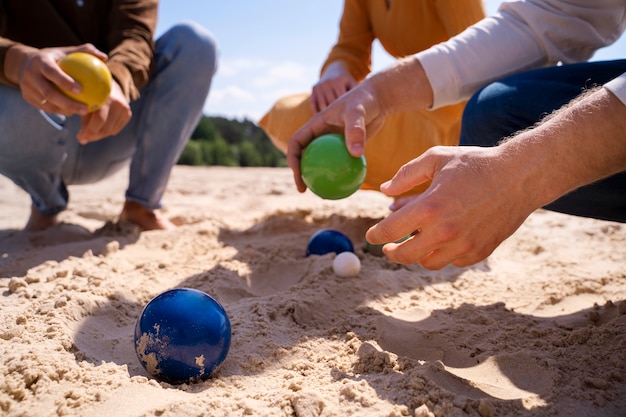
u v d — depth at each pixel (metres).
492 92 0.66
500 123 0.65
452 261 0.43
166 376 0.47
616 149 0.38
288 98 1.12
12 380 0.43
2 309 0.59
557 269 0.83
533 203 0.40
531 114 0.61
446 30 0.92
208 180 2.16
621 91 0.38
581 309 0.65
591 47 0.69
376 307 0.66
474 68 0.68
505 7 0.72
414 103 0.69
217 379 0.48
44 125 0.86
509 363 0.50
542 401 0.43
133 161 1.00
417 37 0.96
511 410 0.42
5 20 0.92
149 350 0.46
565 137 0.39
